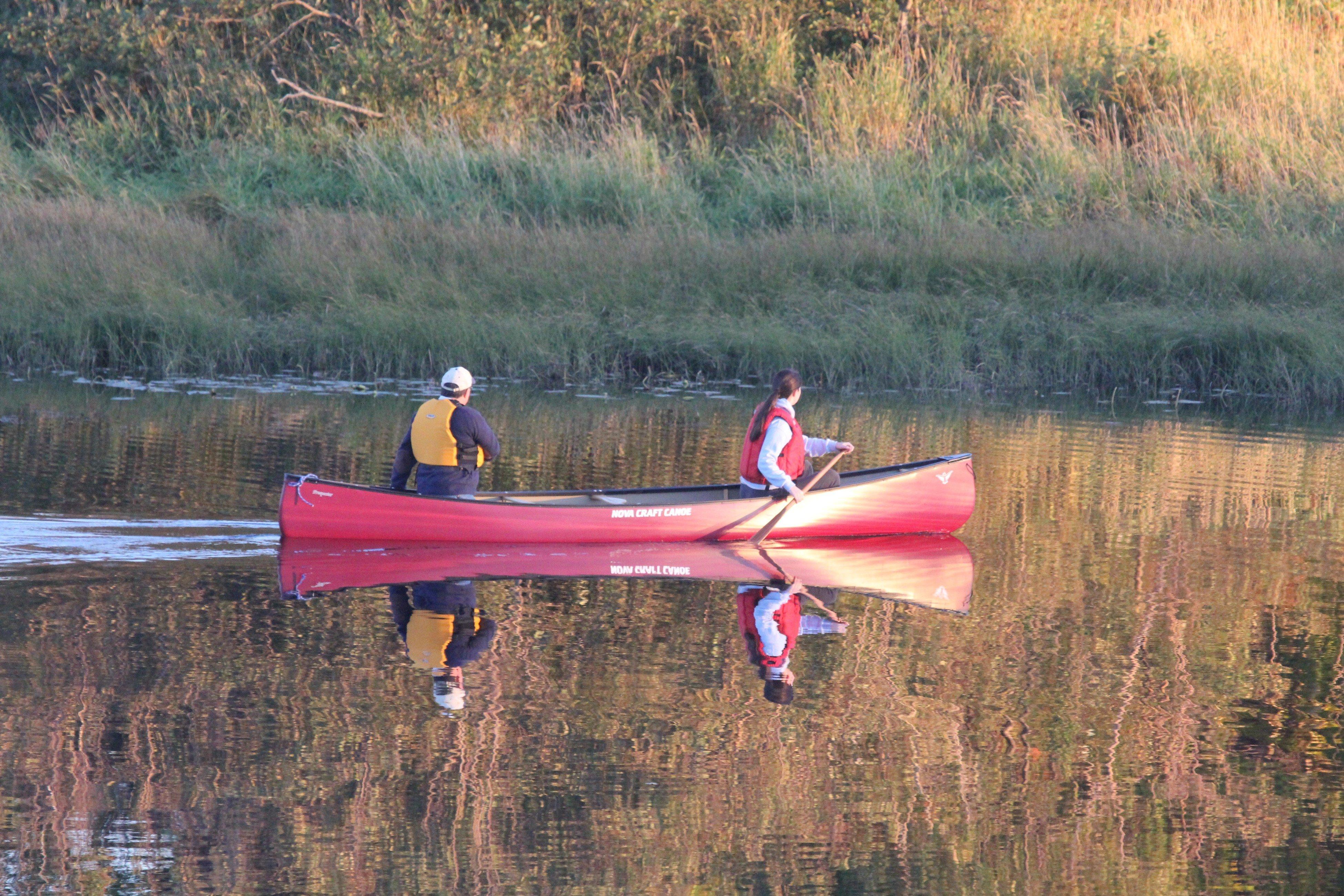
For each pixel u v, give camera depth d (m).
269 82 81.44
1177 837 16.36
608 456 40.44
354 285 59.41
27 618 23.16
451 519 29.55
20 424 41.88
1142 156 76.25
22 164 73.56
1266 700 21.05
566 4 82.44
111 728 18.62
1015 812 16.97
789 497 31.28
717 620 24.62
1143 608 26.05
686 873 15.17
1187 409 54.16
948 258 63.75
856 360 58.12
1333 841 16.36
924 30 85.50
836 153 74.69
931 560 30.02
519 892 14.69
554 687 20.73
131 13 79.62
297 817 16.28
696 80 84.69
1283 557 30.45
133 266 58.69
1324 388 56.44
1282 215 71.50
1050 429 48.34
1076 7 89.44
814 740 18.97
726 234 69.19
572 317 58.28
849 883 15.07
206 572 26.69
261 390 51.84
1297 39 88.06
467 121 78.19
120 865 15.11
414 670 21.30
